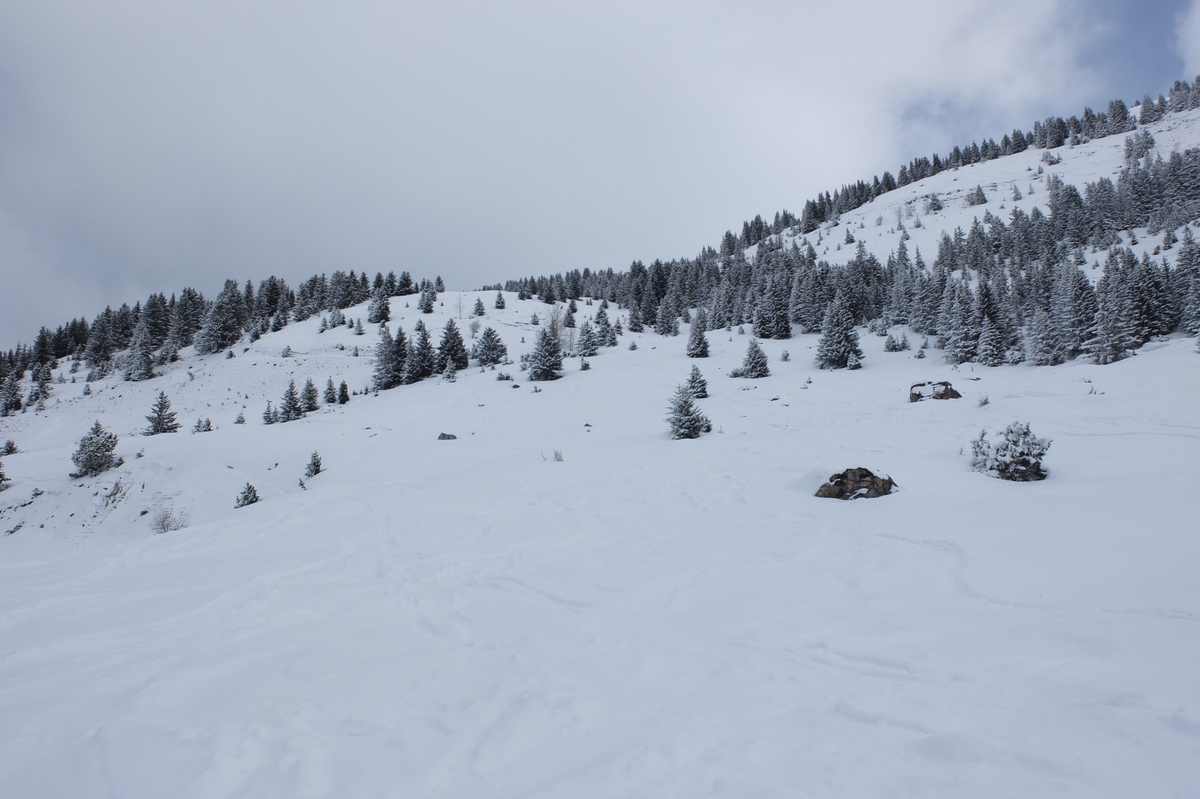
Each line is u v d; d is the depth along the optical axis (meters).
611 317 81.44
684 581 6.37
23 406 57.53
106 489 22.11
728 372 42.91
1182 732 2.59
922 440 14.36
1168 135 113.31
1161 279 41.06
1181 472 8.71
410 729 3.24
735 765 2.67
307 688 3.87
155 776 2.79
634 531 9.20
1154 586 4.59
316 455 23.06
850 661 3.92
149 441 26.19
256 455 24.97
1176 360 23.06
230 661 4.48
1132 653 3.48
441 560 8.15
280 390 54.12
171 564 8.97
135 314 84.69
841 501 10.13
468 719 3.35
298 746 3.05
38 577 8.59
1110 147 119.00
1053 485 9.27
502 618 5.45
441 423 31.52
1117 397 17.36
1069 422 14.50
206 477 22.89
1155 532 5.96
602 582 6.53
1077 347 36.03
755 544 7.80
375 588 6.87
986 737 2.72
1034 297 50.88
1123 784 2.29
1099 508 7.20
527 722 3.28
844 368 42.47
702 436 20.77
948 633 4.23
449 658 4.40
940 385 23.53
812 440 16.50
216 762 2.88
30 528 20.44
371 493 14.84
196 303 88.31
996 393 23.20
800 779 2.52
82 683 4.24
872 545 7.18
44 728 3.41
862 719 3.07
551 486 13.77
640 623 5.12
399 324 74.31
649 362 48.09
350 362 61.56
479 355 55.00
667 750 2.84
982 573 5.58
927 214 116.94
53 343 83.00
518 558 8.01
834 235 124.44
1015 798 2.26
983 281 43.19
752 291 72.12
